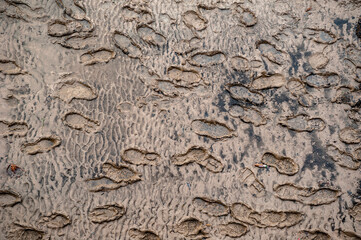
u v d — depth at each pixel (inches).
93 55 308.8
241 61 313.9
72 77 305.3
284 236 296.0
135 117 304.2
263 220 297.0
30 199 291.9
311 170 302.8
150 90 307.6
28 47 306.0
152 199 296.7
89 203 294.2
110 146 300.2
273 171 301.9
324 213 298.8
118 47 311.0
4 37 305.6
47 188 293.6
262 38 317.4
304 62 315.3
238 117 307.0
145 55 311.4
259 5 321.7
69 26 310.8
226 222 296.4
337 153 305.1
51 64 305.4
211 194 298.5
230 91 309.9
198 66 312.0
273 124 307.0
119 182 297.1
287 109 309.1
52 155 296.7
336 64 315.3
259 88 311.1
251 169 301.7
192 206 297.1
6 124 297.1
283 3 323.0
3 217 289.6
